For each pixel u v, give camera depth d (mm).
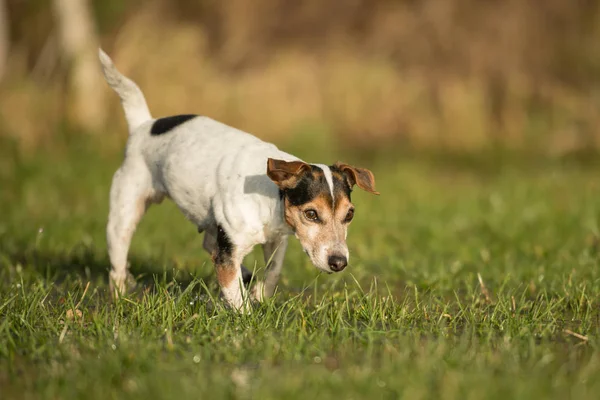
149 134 8852
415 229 13992
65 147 22172
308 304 8383
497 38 29953
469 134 27844
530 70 29922
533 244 12430
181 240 12758
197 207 8312
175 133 8617
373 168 22422
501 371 6145
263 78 26781
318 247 7203
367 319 7809
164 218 14555
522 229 13562
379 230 13906
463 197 17328
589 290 9117
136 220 8930
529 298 9266
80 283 8945
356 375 5949
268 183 7695
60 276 10398
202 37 27219
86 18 24609
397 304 8336
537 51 30297
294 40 30188
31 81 24469
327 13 30484
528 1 30469
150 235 13156
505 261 11258
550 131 28219
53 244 12305
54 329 7109
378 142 27547
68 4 24328
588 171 22266
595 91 30172
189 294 8086
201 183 8133
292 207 7352
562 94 29203
